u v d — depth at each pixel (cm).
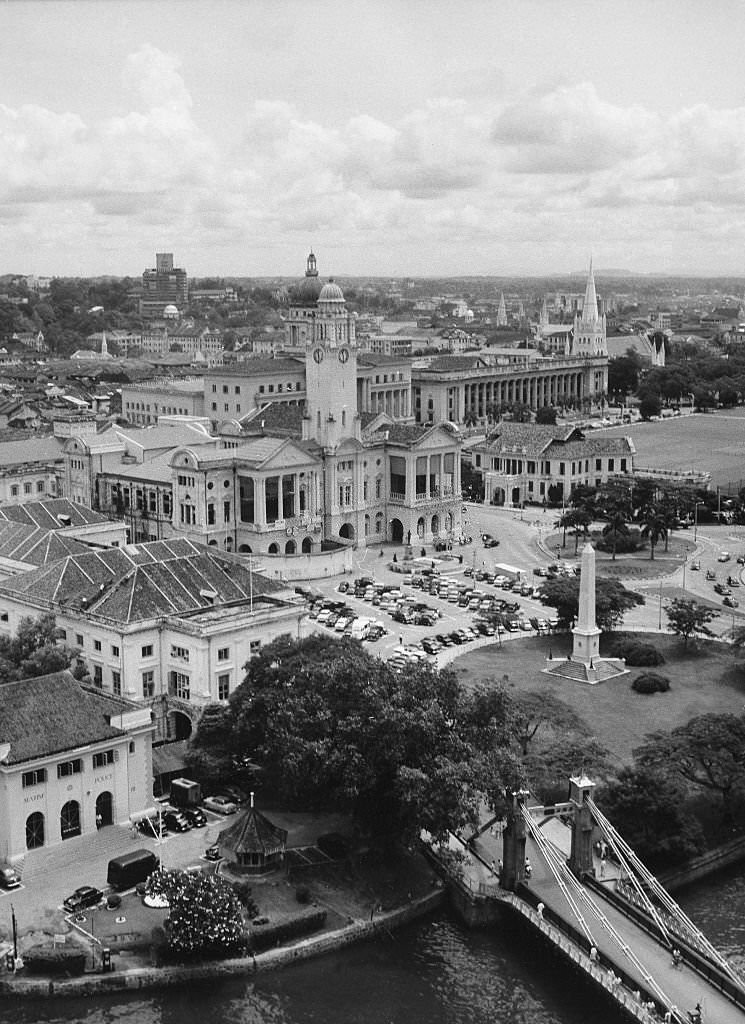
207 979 15038
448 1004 14875
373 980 15288
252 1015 14588
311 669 18800
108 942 15212
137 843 17638
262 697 18975
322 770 17188
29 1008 14588
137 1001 14762
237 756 19500
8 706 17350
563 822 18362
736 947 15762
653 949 15162
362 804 17650
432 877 17238
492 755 17188
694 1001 14025
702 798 19200
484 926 16400
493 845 18100
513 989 15175
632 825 17525
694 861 17612
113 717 17950
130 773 18075
